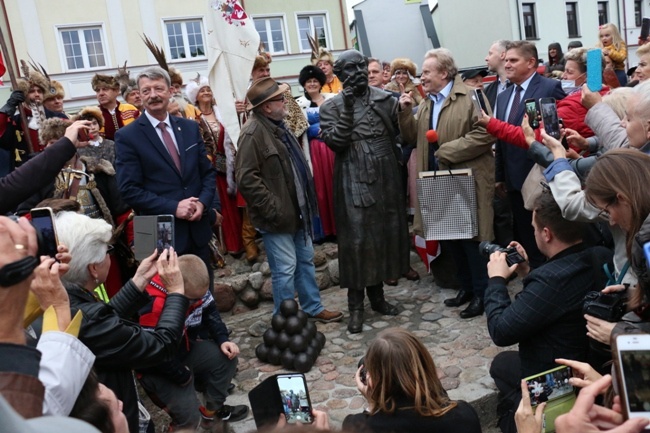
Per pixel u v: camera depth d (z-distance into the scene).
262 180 3.64
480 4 23.22
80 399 1.26
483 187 3.84
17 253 1.05
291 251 3.83
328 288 4.97
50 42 14.44
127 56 15.16
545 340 2.26
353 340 3.85
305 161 4.00
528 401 1.69
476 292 4.00
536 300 2.18
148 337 1.92
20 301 1.04
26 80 4.91
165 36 15.49
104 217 3.75
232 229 4.96
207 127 4.85
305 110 5.26
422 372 1.77
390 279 3.95
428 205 3.88
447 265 4.57
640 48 3.43
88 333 1.79
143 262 2.17
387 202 3.89
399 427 1.75
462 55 25.00
